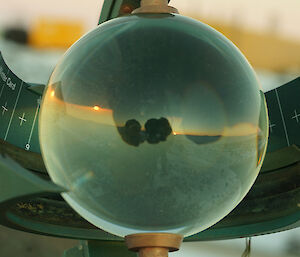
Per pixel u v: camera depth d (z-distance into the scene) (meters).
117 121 0.44
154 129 0.44
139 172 0.44
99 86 0.45
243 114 0.46
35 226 0.58
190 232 0.47
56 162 0.46
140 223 0.46
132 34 0.46
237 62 0.47
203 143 0.45
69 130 0.45
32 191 0.42
